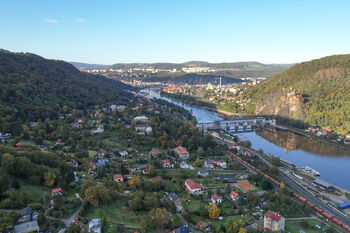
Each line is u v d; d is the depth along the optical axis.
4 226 116.25
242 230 145.38
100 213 150.12
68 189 173.00
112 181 188.38
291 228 165.12
